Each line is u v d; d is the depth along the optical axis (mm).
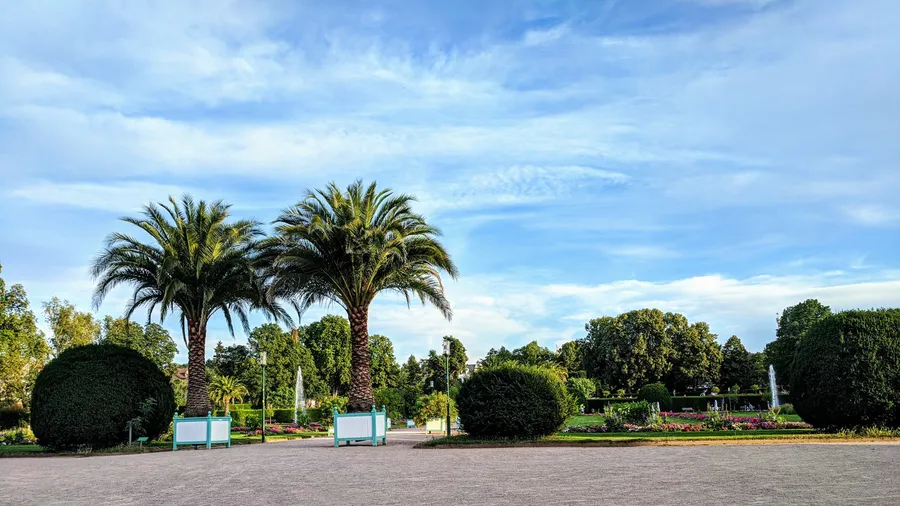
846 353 19781
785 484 10055
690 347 76188
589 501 8891
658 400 58406
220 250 27812
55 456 21141
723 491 9492
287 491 10625
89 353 23688
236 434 36000
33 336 45375
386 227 24781
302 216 26047
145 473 14164
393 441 25531
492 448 18969
